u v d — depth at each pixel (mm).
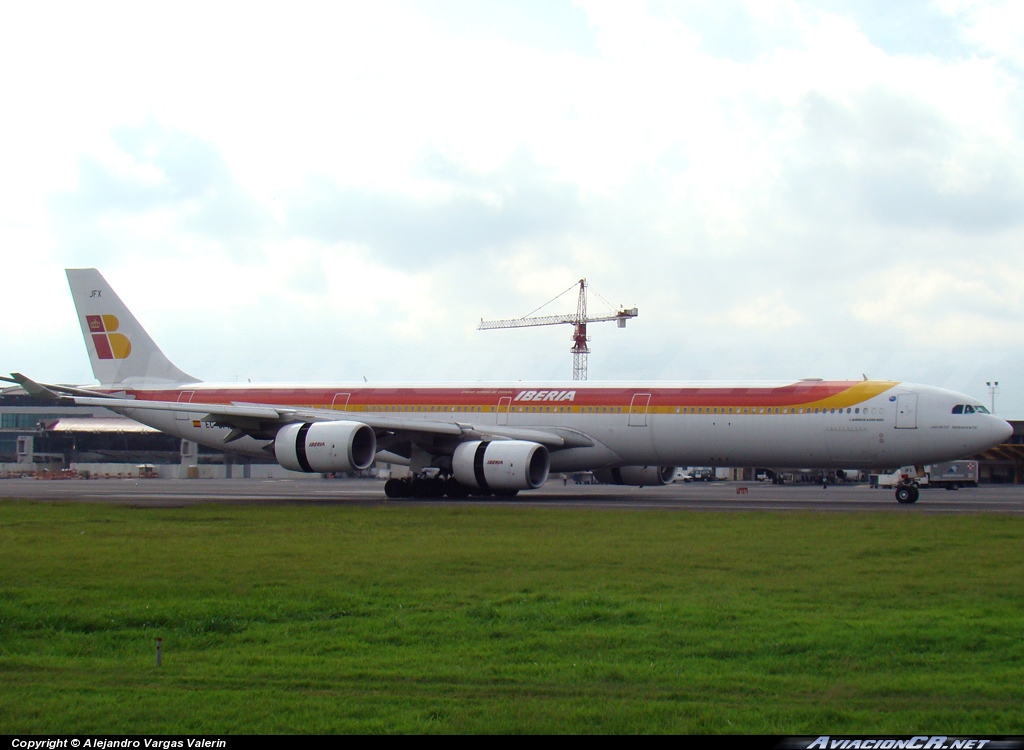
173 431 85938
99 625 23625
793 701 16984
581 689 17734
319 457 67250
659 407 71750
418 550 37969
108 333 89312
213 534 44375
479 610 24562
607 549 38125
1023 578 30531
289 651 20984
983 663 19625
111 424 184125
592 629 22828
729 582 29766
